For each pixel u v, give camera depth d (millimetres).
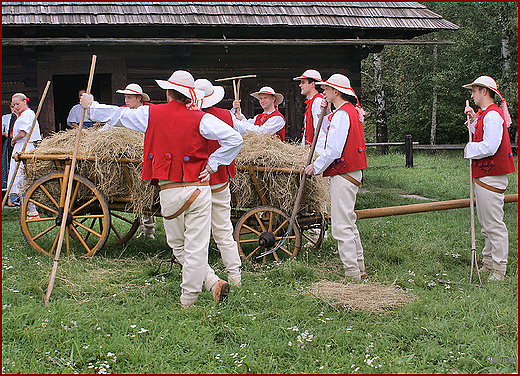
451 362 3424
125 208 5578
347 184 4891
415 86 22438
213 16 9414
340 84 4863
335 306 4254
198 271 4117
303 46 10453
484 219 5188
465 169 14805
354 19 10117
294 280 4906
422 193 10867
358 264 5207
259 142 5609
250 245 6281
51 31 9094
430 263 5562
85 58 9469
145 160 4070
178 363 3359
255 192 5570
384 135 22547
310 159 5152
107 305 4145
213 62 10094
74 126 8523
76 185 5387
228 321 3932
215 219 4684
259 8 9867
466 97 21891
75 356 3344
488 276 5176
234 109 6434
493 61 20469
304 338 3646
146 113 4031
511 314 4062
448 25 10477
